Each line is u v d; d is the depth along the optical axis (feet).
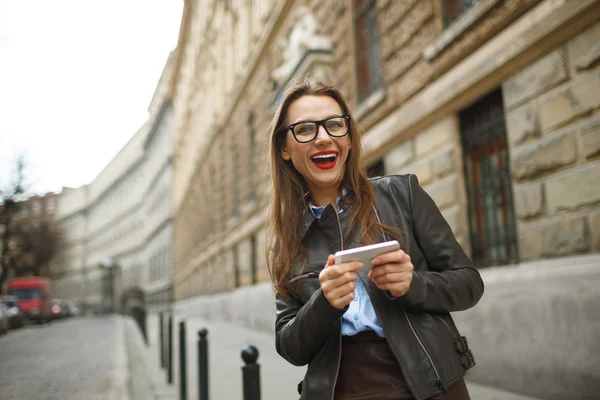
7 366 33.24
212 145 78.33
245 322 47.52
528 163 15.61
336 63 30.81
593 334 12.74
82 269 293.02
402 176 5.48
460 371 4.71
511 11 16.01
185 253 112.37
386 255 4.39
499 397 14.67
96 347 43.62
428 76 20.95
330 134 5.43
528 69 15.67
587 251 13.62
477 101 18.88
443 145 20.24
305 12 33.09
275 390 19.11
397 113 23.11
